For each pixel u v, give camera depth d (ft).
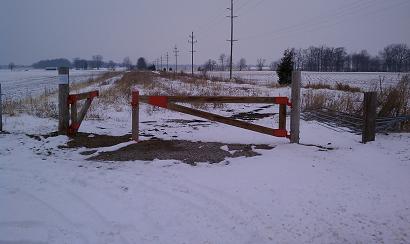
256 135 32.01
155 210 16.20
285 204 16.66
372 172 21.27
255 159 23.80
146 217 15.55
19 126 34.96
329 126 36.45
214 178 20.21
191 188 18.70
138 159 24.29
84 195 17.94
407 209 16.19
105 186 19.12
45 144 28.32
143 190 18.53
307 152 25.34
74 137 30.81
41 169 22.07
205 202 16.99
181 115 45.93
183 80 128.57
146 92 73.82
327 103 47.32
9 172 21.48
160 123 39.93
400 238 13.88
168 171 21.57
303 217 15.43
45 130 33.22
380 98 39.24
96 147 27.78
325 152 25.50
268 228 14.56
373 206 16.47
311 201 16.97
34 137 30.35
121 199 17.44
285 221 15.11
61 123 31.32
